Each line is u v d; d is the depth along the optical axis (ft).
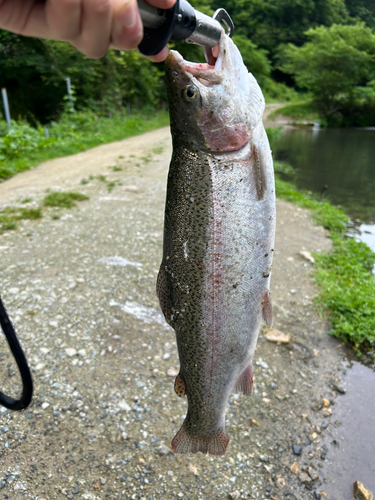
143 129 14.82
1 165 6.84
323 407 2.35
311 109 25.32
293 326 3.02
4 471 1.76
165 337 2.72
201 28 0.81
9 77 14.93
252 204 1.25
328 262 4.06
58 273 3.28
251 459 1.99
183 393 1.44
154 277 3.37
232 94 1.21
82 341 2.56
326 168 10.18
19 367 0.85
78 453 1.89
